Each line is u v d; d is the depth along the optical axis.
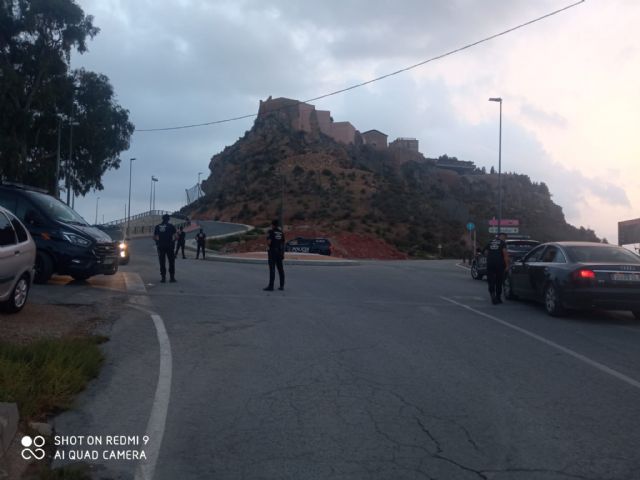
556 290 13.34
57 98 40.31
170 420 6.52
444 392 7.63
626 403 7.32
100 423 6.39
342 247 61.22
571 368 8.94
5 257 10.05
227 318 12.26
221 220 90.12
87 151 43.44
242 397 7.31
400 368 8.71
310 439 6.05
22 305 10.99
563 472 5.39
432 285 20.00
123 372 8.21
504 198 98.25
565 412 6.95
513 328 12.05
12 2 39.81
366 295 16.59
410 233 73.12
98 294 14.31
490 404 7.19
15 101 38.66
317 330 11.24
